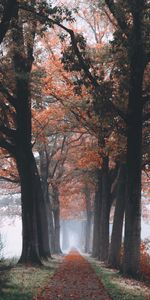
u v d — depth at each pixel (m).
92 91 20.88
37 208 29.31
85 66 20.02
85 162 30.48
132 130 20.39
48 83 26.50
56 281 18.16
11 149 25.20
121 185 27.84
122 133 22.95
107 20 27.56
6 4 15.94
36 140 32.97
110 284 16.83
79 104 24.80
